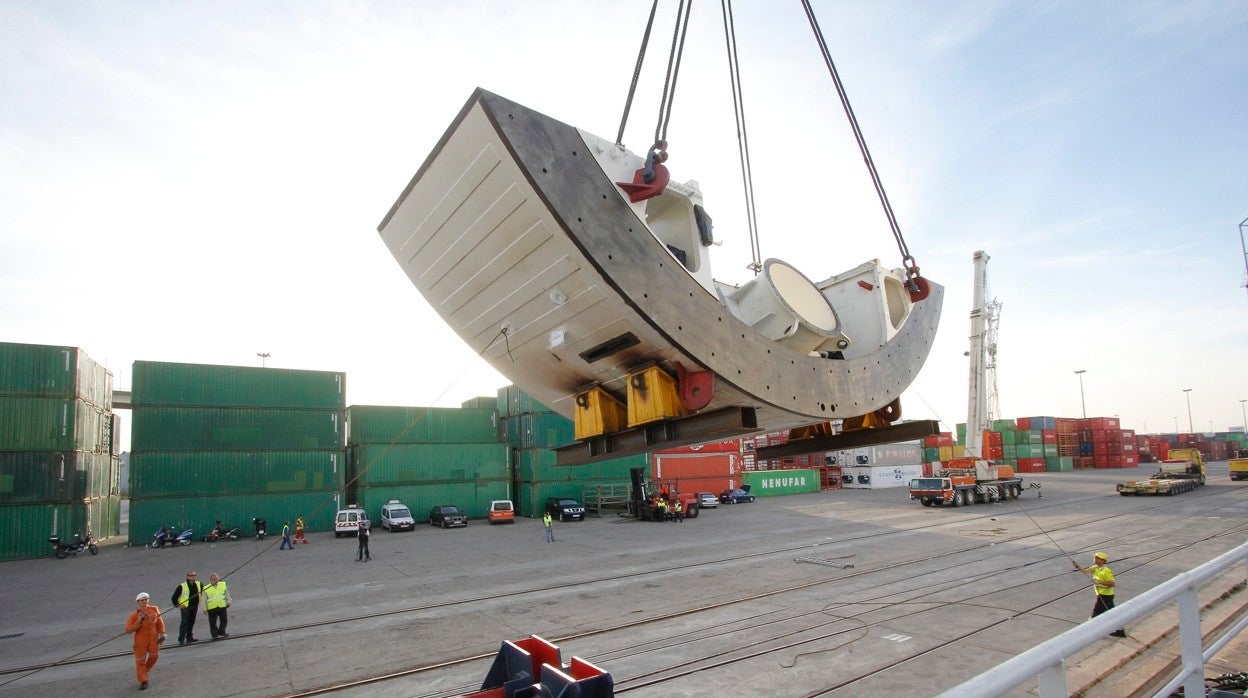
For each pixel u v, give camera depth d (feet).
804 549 69.67
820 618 38.22
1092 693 25.59
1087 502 116.78
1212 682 15.65
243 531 107.55
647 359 18.54
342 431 118.21
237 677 31.58
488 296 19.25
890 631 34.91
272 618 44.24
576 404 22.17
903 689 26.58
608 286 15.49
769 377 18.03
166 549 94.58
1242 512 92.12
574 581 54.60
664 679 28.35
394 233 19.99
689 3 18.19
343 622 42.14
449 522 112.37
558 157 15.40
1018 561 56.80
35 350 94.22
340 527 102.42
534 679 8.77
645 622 38.83
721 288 25.61
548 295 17.58
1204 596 39.65
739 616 39.47
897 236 25.21
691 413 17.97
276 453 112.27
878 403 22.02
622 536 90.43
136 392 104.01
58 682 31.81
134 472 101.96
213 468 107.14
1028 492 138.82
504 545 84.17
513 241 16.72
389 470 123.03
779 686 27.17
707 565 60.95
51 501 91.56
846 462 204.13
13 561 85.61
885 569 55.01
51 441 93.09
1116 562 54.54
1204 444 321.32
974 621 36.63
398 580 58.59
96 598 55.57
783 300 21.40
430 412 133.49
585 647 34.01
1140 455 291.38
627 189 16.58
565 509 118.73
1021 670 5.18
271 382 113.80
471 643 35.91
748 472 179.11
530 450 133.49
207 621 43.88
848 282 26.81
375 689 29.32
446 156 16.46
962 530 81.51
